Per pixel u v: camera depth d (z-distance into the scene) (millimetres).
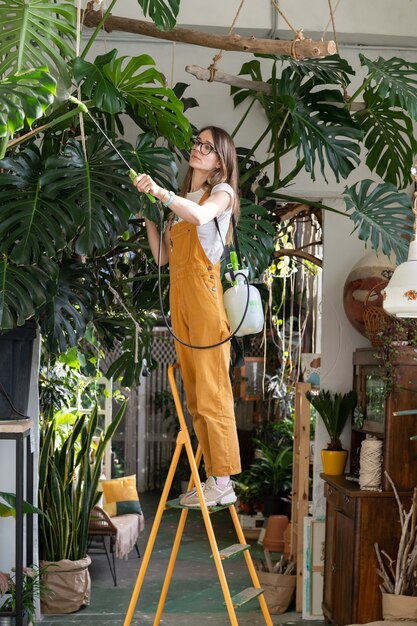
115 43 5613
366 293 5363
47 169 3936
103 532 6734
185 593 6469
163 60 5664
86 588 5934
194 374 3811
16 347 4477
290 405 9750
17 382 4508
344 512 5254
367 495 5020
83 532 5973
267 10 5645
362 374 5570
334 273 5867
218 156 3660
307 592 5719
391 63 4953
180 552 8086
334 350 5855
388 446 5023
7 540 5211
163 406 11930
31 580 5043
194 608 6020
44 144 4590
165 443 11992
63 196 3980
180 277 3680
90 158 4074
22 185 4004
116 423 6160
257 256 4863
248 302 3703
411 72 4922
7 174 4012
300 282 9484
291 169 5766
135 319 5090
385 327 5082
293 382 9164
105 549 6766
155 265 5098
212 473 3779
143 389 11992
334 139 4816
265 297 5078
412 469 5047
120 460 11906
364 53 5844
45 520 5840
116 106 3775
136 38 5613
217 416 3705
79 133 4609
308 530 5766
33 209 3873
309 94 4965
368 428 5387
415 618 4648
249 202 4934
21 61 3680
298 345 9359
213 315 3645
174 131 4492
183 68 5676
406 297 3980
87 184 3939
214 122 5695
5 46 3727
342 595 5223
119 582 6832
